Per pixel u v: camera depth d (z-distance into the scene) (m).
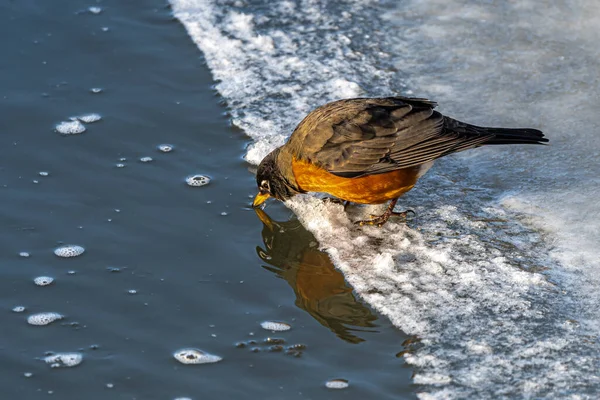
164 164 12.77
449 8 17.05
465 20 16.59
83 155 12.88
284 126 13.56
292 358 9.48
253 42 15.82
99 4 16.77
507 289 10.45
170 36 15.91
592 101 14.20
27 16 16.22
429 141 11.12
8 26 15.89
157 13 16.59
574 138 13.34
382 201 11.68
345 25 16.45
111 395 8.98
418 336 9.77
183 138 13.33
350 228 11.88
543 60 15.34
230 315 10.16
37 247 11.12
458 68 15.20
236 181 12.52
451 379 9.12
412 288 10.56
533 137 11.26
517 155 13.13
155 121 13.68
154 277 10.73
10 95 14.10
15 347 9.60
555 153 13.06
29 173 12.45
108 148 13.04
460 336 9.73
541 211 11.83
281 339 9.79
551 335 9.68
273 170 11.79
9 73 14.63
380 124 11.19
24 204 11.84
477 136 11.17
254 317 10.14
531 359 9.34
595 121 13.70
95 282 10.60
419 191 12.47
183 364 9.40
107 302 10.29
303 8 17.00
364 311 10.23
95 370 9.28
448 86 14.69
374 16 16.78
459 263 10.95
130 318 10.06
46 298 10.33
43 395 8.97
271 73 14.98
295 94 14.42
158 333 9.84
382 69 15.16
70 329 9.88
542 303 10.19
